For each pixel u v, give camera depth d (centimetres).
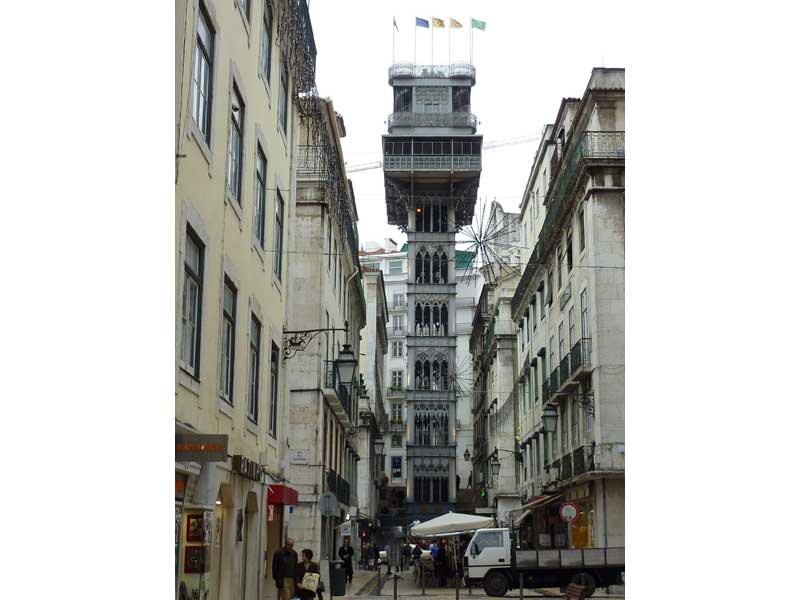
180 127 1029
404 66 6956
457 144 6944
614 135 2628
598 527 2511
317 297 2647
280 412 1962
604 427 2492
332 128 2727
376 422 5288
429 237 7100
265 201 1723
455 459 6788
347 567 3162
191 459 1011
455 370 6981
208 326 1225
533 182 4272
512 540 2392
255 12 1566
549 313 3434
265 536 1778
